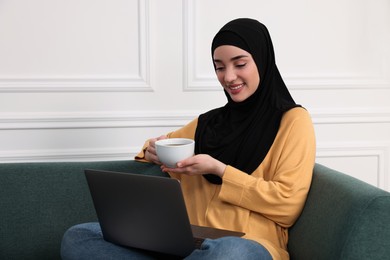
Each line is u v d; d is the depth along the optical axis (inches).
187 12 82.9
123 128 84.0
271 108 60.9
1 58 79.4
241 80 60.0
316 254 50.6
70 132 82.6
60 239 65.6
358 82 88.7
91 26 81.3
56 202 66.0
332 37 87.7
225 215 57.2
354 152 90.3
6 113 80.1
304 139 56.7
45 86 80.4
